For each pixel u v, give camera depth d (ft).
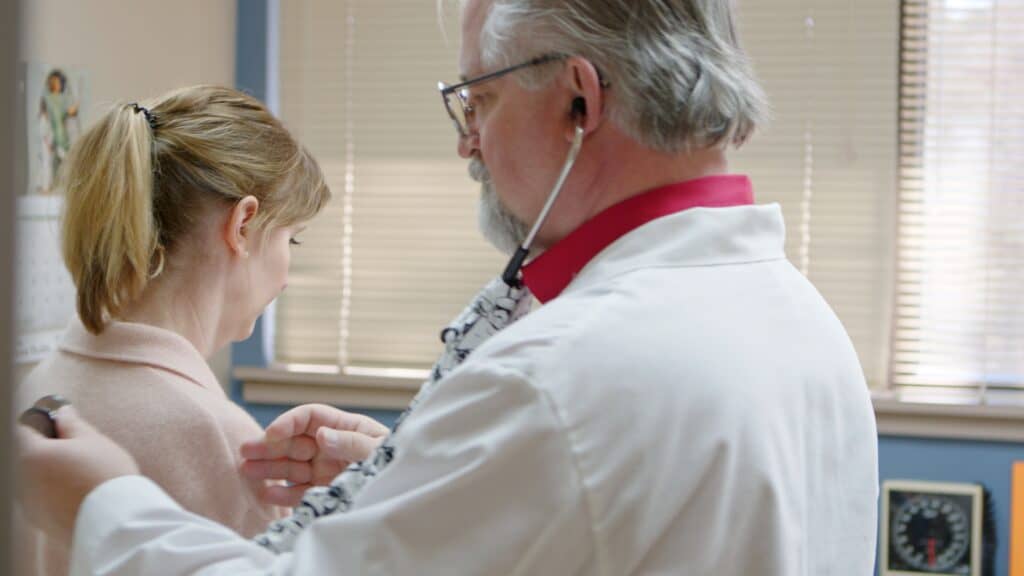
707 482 2.66
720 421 2.68
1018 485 8.37
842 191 8.84
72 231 3.75
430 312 9.45
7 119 1.39
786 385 2.89
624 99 2.95
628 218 3.03
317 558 2.67
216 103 4.00
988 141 8.66
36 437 3.12
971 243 8.71
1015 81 8.58
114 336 3.77
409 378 9.13
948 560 8.39
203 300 3.93
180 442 3.68
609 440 2.59
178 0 8.83
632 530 2.60
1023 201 8.64
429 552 2.63
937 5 8.66
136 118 3.80
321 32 9.50
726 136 3.05
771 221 3.21
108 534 2.89
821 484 2.98
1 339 1.43
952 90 8.68
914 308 8.79
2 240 1.41
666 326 2.75
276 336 9.62
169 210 3.84
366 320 9.52
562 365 2.63
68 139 7.51
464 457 2.63
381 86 9.43
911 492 8.44
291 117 9.57
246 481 3.85
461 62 3.22
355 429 4.01
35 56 7.15
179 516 2.93
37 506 3.06
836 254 8.87
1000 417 8.34
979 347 8.71
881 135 8.77
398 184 9.45
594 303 2.78
